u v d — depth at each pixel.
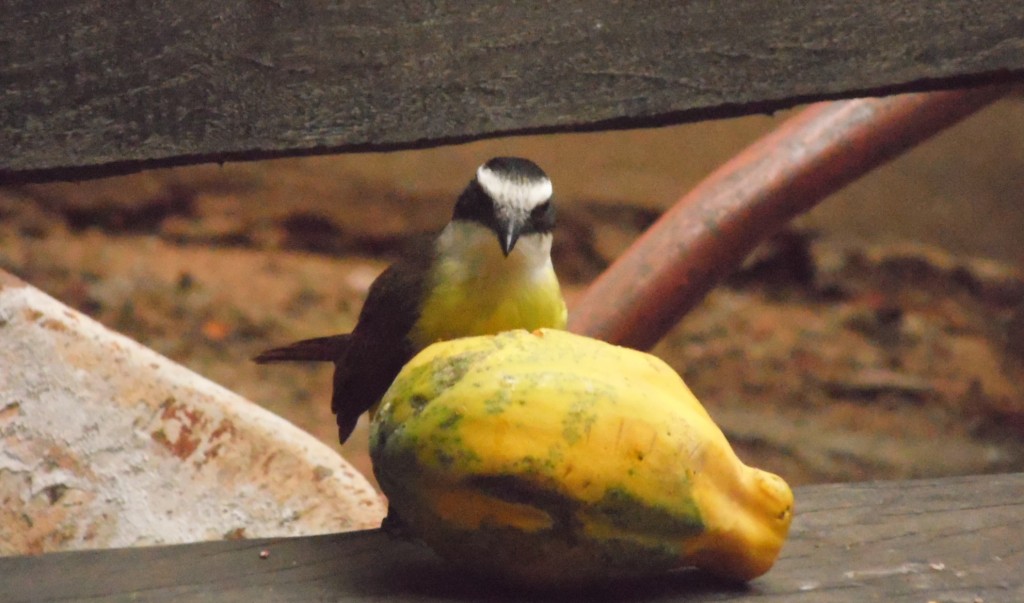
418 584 4.01
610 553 3.96
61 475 4.30
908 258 14.60
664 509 3.96
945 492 4.12
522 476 3.94
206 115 4.11
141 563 4.02
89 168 4.11
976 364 12.92
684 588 4.00
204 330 11.91
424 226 14.45
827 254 14.58
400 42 4.11
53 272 12.74
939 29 4.10
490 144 15.52
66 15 4.11
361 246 14.30
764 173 4.40
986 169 16.48
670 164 15.48
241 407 4.35
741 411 11.51
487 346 3.97
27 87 4.11
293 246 14.15
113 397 4.32
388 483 3.97
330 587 4.00
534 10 4.11
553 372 3.96
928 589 4.00
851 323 13.70
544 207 4.32
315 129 4.11
